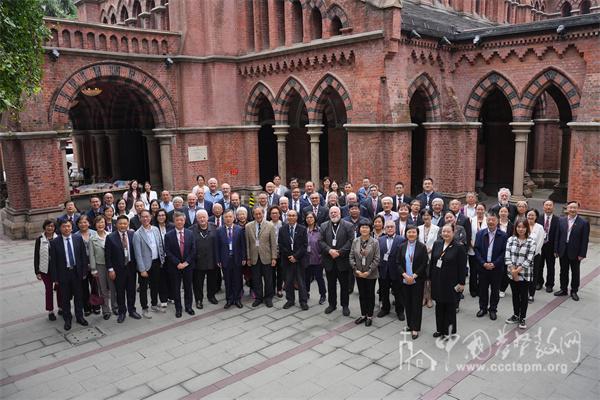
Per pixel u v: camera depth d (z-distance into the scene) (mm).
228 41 21188
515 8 29594
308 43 18078
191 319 10109
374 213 12750
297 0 18797
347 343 8789
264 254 10492
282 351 8547
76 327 9844
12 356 8656
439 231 9859
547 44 16125
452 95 18453
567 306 10258
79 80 18000
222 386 7469
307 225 11008
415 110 22422
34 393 7441
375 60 16062
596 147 14766
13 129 16438
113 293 10391
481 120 23922
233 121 21672
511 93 17453
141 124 23141
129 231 10070
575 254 10406
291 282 10570
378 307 10625
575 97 15828
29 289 12242
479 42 17531
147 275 10141
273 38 19703
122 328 9742
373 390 7230
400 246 8977
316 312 10328
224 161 21672
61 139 17578
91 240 9891
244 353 8516
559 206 20328
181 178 21203
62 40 17484
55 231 10609
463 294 10992
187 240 10156
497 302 9633
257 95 21031
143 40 19734
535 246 9203
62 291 9594
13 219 17000
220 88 21141
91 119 26641
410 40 16688
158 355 8539
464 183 18844
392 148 16188
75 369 8133
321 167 23328
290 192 13797
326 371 7816
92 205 11852
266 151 24203
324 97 18469
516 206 11398
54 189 17328
